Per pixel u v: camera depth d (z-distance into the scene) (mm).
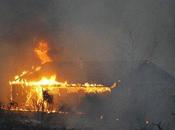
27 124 32125
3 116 33656
